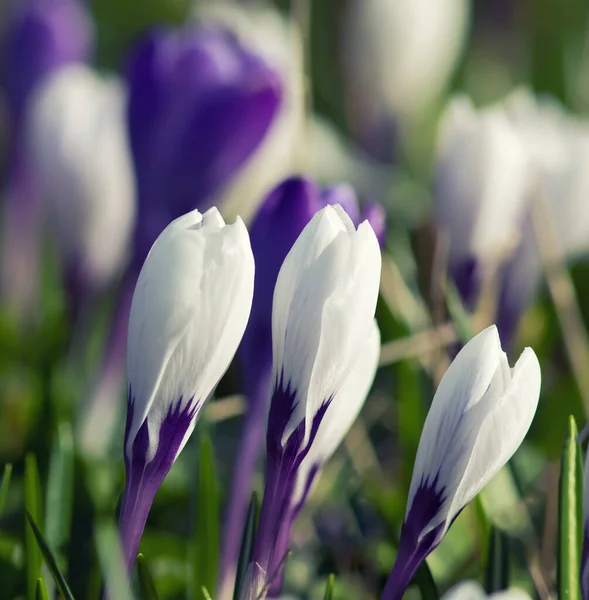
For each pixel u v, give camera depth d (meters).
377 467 0.92
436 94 1.69
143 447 0.70
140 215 0.90
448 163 0.92
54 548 0.78
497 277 0.97
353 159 1.53
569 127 1.18
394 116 1.66
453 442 0.70
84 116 1.01
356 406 0.73
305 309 0.70
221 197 0.89
